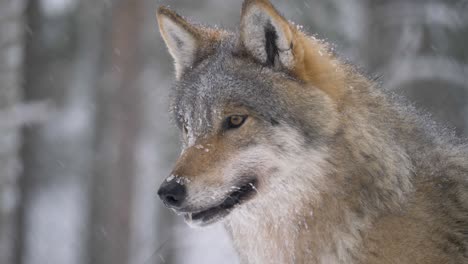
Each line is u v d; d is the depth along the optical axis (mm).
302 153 7352
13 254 27391
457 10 18891
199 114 7828
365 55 19875
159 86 28734
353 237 7250
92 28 32094
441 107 17906
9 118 22578
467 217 7246
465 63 18625
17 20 24531
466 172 7562
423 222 7195
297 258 7523
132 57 24938
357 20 21703
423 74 18297
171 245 16359
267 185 7535
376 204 7207
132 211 25062
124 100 24797
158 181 30719
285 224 7508
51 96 33062
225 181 7551
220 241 15609
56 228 37188
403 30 19328
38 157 35125
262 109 7527
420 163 7551
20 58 27172
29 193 27625
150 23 28375
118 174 24750
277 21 7484
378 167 7238
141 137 28203
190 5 27734
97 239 24859
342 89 7602
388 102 7863
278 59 7660
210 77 7926
